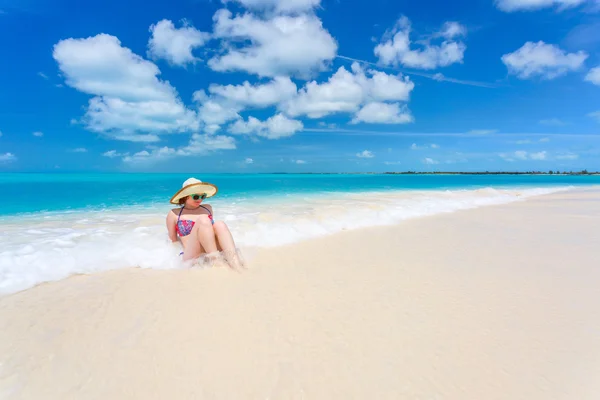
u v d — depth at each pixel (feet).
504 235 19.99
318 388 6.32
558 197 48.88
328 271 12.85
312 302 9.97
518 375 6.65
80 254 14.25
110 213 27.07
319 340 7.89
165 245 15.83
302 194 47.19
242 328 8.41
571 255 15.47
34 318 8.73
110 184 65.41
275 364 7.01
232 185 70.03
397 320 8.89
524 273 12.80
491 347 7.63
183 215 15.37
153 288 10.89
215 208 30.48
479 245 17.37
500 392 6.19
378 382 6.48
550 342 7.84
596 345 7.71
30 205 31.73
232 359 7.17
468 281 11.85
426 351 7.47
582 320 8.92
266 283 11.48
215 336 8.04
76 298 10.02
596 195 52.60
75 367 6.86
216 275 12.17
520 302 10.07
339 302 9.98
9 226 20.95
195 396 6.10
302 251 15.89
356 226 22.72
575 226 23.35
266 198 40.83
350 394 6.16
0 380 6.43
